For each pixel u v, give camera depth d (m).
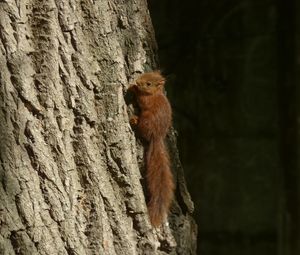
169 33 13.23
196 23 13.32
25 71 5.78
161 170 6.29
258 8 13.82
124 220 6.14
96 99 6.05
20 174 5.75
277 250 14.13
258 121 14.22
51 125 5.85
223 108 13.81
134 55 6.28
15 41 5.77
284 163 13.57
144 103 6.24
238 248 14.31
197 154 13.77
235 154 14.12
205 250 14.26
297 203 13.48
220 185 14.13
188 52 13.24
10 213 5.71
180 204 6.68
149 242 6.26
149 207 6.25
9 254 5.71
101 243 6.00
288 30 13.43
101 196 6.02
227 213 14.29
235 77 13.82
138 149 6.28
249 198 14.32
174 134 6.71
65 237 5.87
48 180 5.83
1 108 5.73
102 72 6.07
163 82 6.32
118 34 6.21
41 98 5.84
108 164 6.08
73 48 5.93
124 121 6.15
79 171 5.97
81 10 6.02
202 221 14.21
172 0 13.28
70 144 5.92
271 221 14.34
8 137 5.73
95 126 6.03
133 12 6.30
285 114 13.54
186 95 13.41
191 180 13.81
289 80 13.48
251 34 13.82
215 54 13.62
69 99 5.91
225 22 13.68
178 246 6.58
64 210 5.87
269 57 13.92
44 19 5.85
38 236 5.77
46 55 5.85
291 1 13.38
